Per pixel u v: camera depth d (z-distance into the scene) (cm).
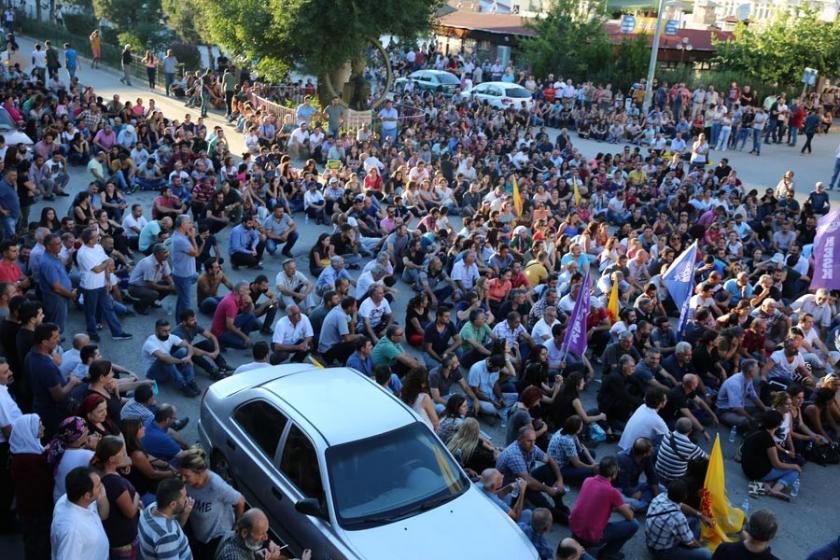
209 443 862
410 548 679
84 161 2236
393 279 1495
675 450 933
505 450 908
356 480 721
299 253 1741
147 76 3634
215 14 2989
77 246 1288
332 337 1200
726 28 5331
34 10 5847
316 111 2798
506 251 1608
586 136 3578
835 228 1482
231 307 1199
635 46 4188
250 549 615
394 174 2209
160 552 599
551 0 4441
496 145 2766
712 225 1945
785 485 1050
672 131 3494
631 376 1155
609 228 2245
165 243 1379
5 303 945
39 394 825
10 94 2505
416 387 970
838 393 1191
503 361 1109
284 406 790
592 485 833
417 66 4409
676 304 1446
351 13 2806
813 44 4162
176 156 2119
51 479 678
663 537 831
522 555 697
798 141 3812
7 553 737
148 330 1274
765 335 1379
